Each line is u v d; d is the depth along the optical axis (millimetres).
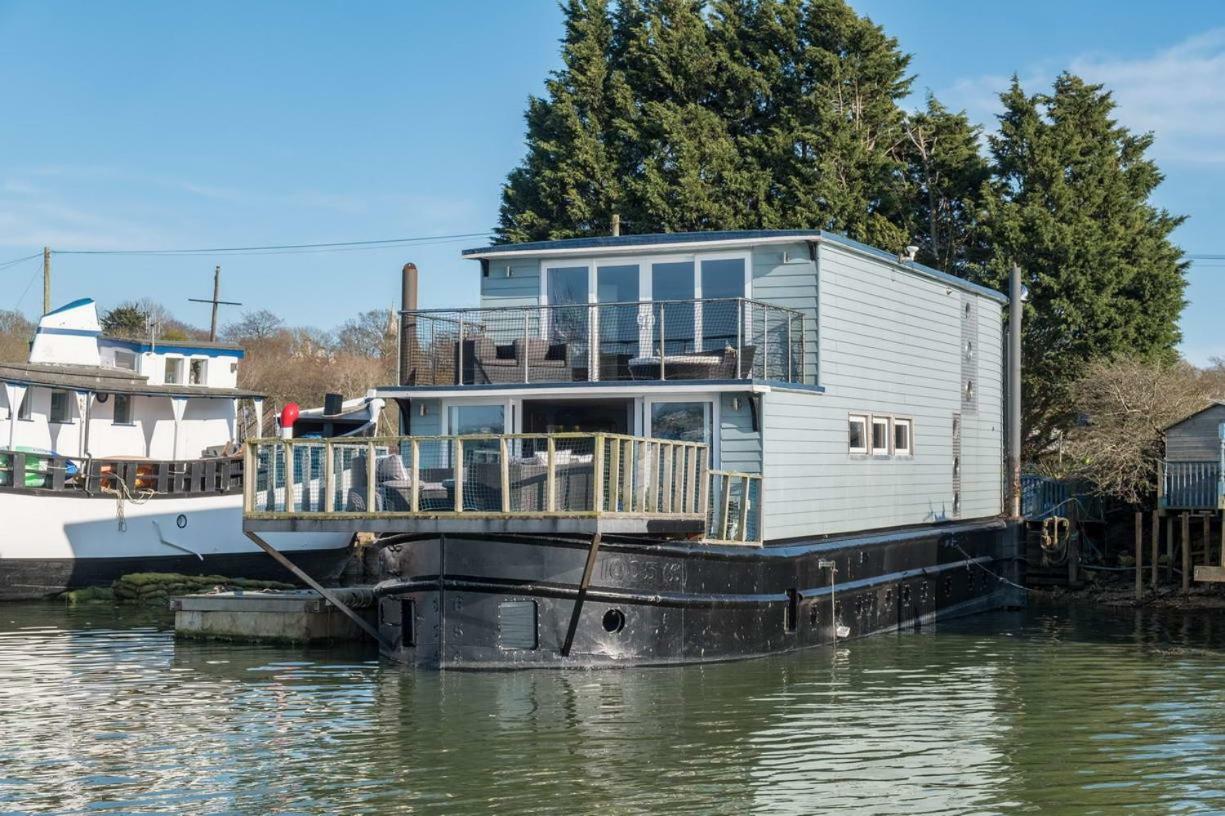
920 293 24594
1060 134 40625
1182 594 27141
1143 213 41000
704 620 17328
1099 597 27844
